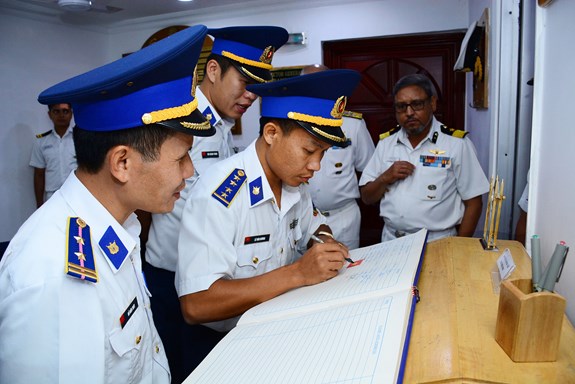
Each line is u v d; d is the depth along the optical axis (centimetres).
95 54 436
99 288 71
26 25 379
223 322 118
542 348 60
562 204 89
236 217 108
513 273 95
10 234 380
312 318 80
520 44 184
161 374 89
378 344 64
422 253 106
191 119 72
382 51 383
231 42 170
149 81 68
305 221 137
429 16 344
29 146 389
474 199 193
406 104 187
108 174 72
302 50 377
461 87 369
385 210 203
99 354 66
